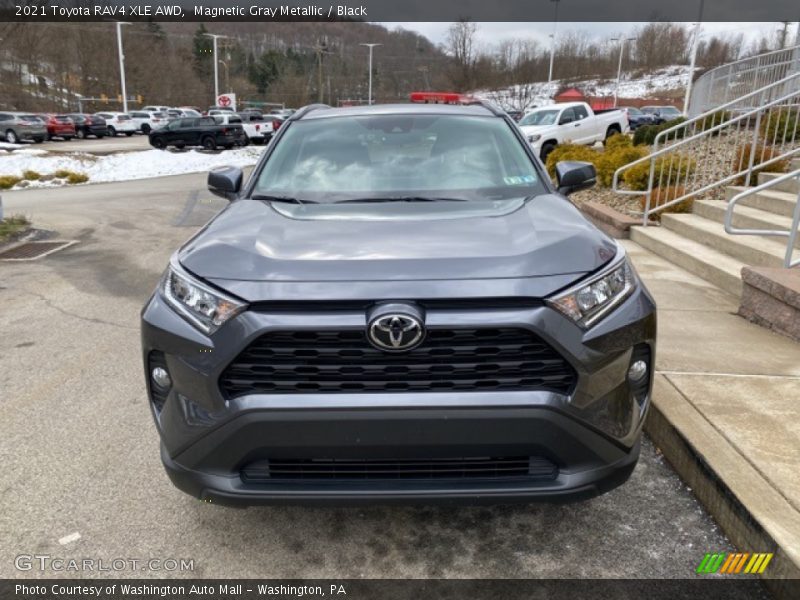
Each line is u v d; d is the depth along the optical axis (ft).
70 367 14.47
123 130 143.74
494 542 8.40
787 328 14.02
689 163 29.09
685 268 20.84
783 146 28.43
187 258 7.84
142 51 258.78
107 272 23.81
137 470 10.19
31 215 37.47
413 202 9.86
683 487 9.45
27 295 20.63
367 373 6.81
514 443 6.83
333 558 8.14
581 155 42.55
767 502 7.85
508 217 8.84
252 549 8.33
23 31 175.63
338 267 7.14
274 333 6.81
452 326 6.68
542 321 6.77
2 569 7.97
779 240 19.85
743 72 42.98
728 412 10.19
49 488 9.70
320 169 11.07
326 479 7.15
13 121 111.14
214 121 98.12
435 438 6.79
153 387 7.86
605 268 7.47
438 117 12.59
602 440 7.13
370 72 225.97
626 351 7.29
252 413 6.81
